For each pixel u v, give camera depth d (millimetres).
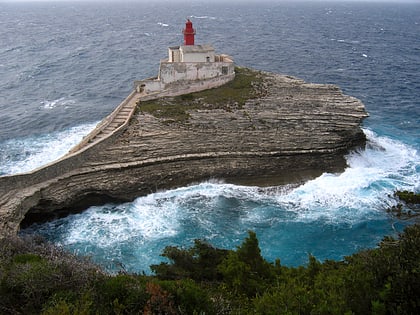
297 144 43531
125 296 16688
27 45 131625
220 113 46375
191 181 40438
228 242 33531
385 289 16172
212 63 53250
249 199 39031
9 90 77062
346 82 86062
